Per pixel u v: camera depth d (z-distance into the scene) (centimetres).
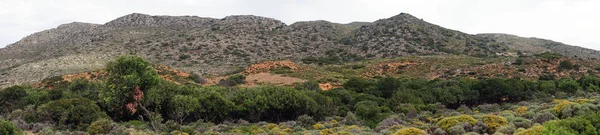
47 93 4403
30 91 4644
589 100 2850
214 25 14662
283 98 3747
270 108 3747
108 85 3228
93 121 2975
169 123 2830
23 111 3309
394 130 2191
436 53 10381
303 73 7569
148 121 3341
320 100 3978
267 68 8012
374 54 10950
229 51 11356
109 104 3253
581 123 1457
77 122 3058
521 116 2412
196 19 16125
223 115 3694
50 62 8856
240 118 3675
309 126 2928
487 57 9912
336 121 3170
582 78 5356
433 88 4975
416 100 4325
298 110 3772
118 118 3562
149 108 3547
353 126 2548
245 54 11238
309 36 14025
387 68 8425
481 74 7088
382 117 3180
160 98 3503
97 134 2477
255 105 3722
